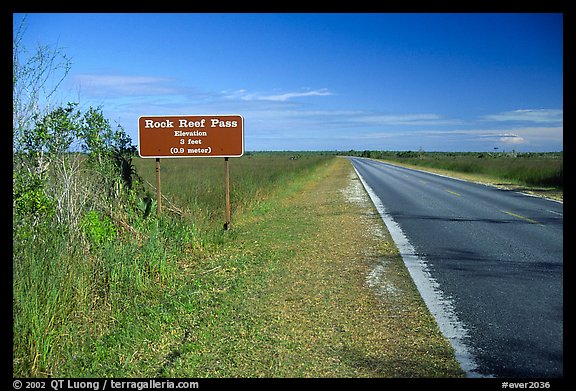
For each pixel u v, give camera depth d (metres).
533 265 8.63
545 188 25.25
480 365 4.70
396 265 8.57
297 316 5.96
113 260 7.06
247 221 13.16
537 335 5.42
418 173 42.72
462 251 9.77
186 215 10.94
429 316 6.00
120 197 9.70
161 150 11.49
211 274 7.91
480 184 28.34
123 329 5.43
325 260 8.88
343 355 4.92
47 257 5.95
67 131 8.00
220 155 11.70
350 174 40.41
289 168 38.03
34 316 4.84
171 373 4.57
